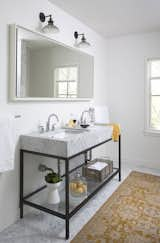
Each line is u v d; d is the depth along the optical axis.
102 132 2.67
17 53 2.00
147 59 3.72
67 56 2.76
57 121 2.67
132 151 3.96
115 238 1.87
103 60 3.90
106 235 1.91
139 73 3.80
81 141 2.11
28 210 2.30
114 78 4.04
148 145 3.81
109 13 2.82
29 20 2.15
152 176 3.38
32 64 2.19
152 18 3.01
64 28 2.71
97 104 3.73
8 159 1.85
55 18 2.54
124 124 4.01
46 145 1.97
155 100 3.83
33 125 2.30
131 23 3.20
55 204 2.29
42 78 2.34
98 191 2.54
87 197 2.26
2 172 1.97
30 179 2.33
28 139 2.08
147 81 3.77
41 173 2.47
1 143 1.80
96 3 2.52
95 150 3.74
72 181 2.46
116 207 2.40
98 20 3.06
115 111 4.08
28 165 2.29
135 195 2.70
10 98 1.99
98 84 3.73
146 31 3.59
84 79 3.18
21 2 2.06
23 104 2.16
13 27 1.95
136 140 3.91
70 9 2.67
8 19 1.94
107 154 4.18
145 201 2.54
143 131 3.83
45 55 2.36
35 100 2.25
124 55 3.91
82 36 3.10
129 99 3.93
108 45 4.04
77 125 2.91
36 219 2.18
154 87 3.82
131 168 3.77
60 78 2.63
